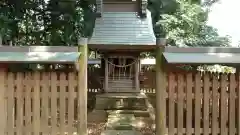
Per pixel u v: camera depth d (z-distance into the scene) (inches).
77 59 265.6
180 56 268.4
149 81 657.0
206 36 689.0
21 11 613.0
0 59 261.9
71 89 276.4
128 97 459.8
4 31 523.5
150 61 943.0
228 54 273.4
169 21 608.7
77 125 277.7
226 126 275.1
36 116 275.6
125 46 418.0
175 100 275.7
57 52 275.6
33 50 276.2
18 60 261.1
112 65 479.2
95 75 606.2
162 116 276.4
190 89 274.1
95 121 441.7
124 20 457.1
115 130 374.9
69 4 577.6
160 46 278.1
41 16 634.8
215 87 274.2
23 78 275.7
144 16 461.1
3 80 274.5
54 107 275.7
